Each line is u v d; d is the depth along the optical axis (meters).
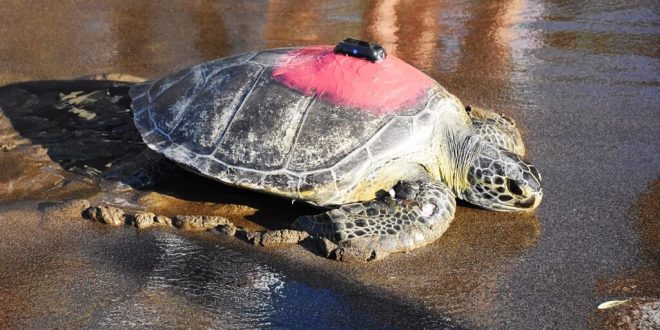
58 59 3.25
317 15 3.76
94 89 3.01
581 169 2.62
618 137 2.78
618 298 2.18
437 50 3.41
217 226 2.36
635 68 3.23
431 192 2.33
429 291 2.19
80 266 2.24
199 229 2.36
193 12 3.76
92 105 2.89
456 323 2.12
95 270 2.22
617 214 2.44
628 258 2.29
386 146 2.33
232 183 2.33
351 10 3.84
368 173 2.32
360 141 2.32
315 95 2.37
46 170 2.57
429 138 2.38
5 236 2.32
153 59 3.29
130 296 2.16
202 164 2.37
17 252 2.28
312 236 2.32
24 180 2.52
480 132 2.54
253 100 2.39
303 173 2.31
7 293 2.16
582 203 2.48
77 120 2.80
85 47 3.37
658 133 2.80
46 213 2.39
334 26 3.64
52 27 3.53
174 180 2.54
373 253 2.26
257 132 2.36
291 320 2.12
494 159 2.39
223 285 2.20
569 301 2.17
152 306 2.13
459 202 2.50
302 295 2.18
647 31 3.55
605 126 2.84
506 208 2.42
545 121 2.87
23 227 2.35
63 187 2.50
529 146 2.73
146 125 2.50
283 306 2.15
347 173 2.30
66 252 2.28
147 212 2.40
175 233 2.35
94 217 2.38
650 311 2.15
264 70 2.45
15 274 2.21
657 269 2.26
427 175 2.39
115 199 2.46
